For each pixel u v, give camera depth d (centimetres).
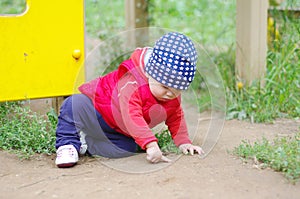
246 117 356
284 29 414
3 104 310
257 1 366
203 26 561
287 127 330
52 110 307
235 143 288
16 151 267
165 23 601
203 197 204
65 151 252
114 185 220
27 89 298
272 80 373
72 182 225
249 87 372
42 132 279
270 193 209
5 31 288
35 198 207
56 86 305
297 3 428
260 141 291
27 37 294
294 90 377
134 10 496
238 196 206
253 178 226
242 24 373
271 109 356
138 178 228
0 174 237
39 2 294
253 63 372
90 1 696
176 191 211
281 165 236
